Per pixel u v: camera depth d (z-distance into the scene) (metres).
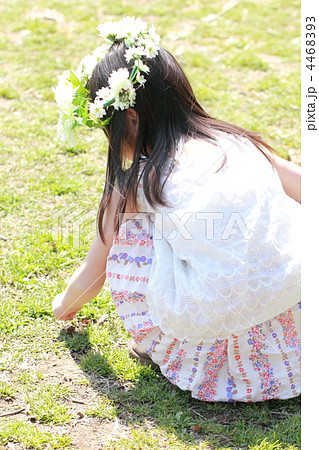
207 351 2.06
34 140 3.93
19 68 4.92
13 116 4.22
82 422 2.05
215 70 4.90
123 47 2.18
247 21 5.91
